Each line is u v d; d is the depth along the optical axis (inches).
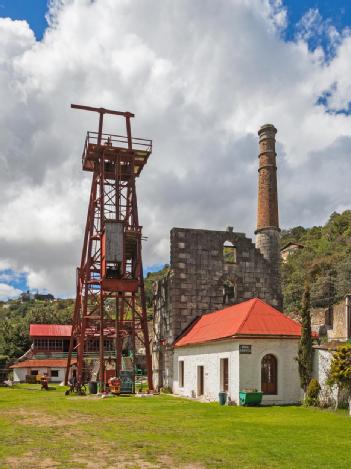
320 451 670.5
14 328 3750.0
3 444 719.7
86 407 1253.1
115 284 1770.4
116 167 1967.3
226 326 1416.1
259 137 2113.7
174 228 1866.4
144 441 746.8
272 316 1382.9
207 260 1871.3
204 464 596.1
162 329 1957.4
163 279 1991.9
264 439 760.3
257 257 1924.2
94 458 627.2
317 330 3262.8
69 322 4261.8
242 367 1283.2
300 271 4534.9
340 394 1133.7
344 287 3892.7
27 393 1811.0
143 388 1972.2
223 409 1182.3
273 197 2039.9
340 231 5703.7
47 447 697.0
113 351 2935.5
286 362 1316.4
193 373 1581.0
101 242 1835.6
